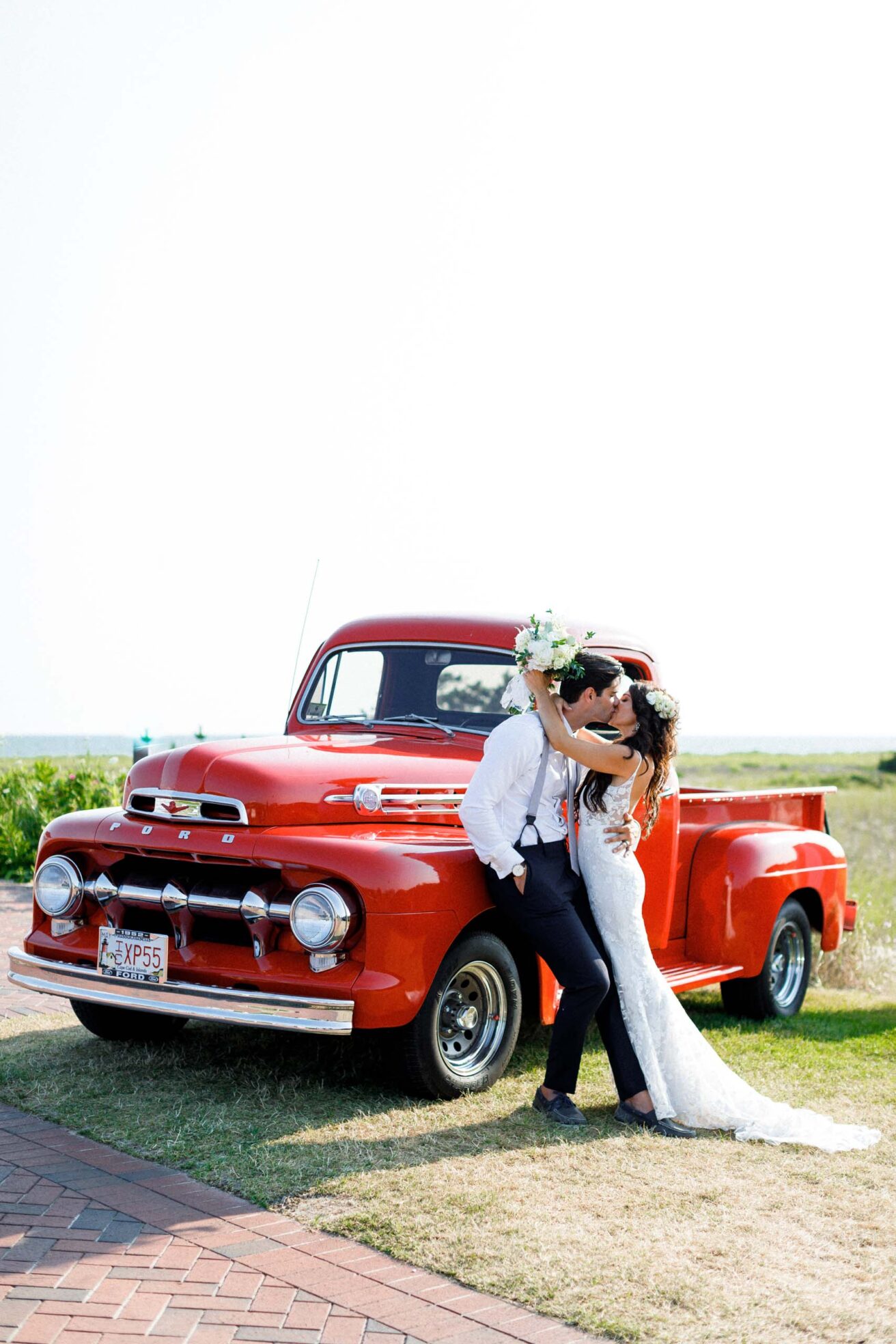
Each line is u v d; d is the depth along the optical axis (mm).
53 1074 5574
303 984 4938
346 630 6855
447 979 5176
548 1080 5145
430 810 5652
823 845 7824
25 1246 3732
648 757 5133
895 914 12523
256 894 5035
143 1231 3871
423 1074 5156
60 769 14359
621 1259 3760
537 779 5109
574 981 5055
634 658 6598
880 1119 5344
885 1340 3312
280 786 5203
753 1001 7309
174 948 5285
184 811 5316
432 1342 3234
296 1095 5320
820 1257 3836
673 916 6973
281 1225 3961
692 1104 5070
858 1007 8297
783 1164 4680
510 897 5098
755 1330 3348
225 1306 3400
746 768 49031
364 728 6465
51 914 5559
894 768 45875
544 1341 3256
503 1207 4121
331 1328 3293
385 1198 4164
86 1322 3297
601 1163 4613
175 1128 4836
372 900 4891
